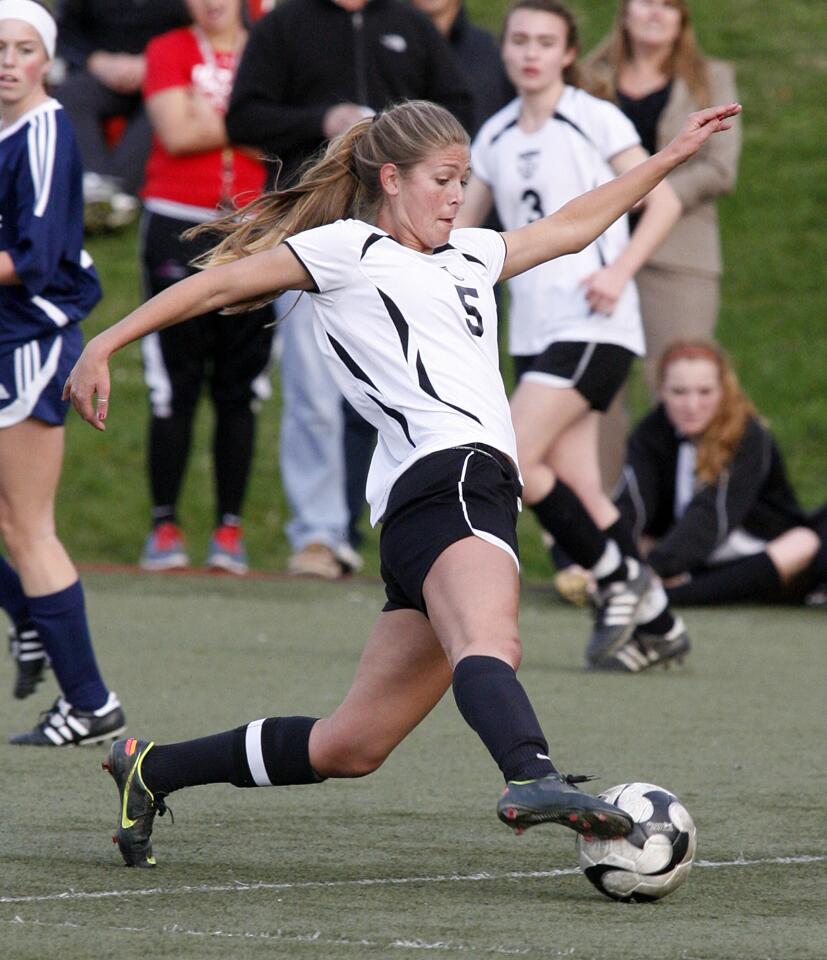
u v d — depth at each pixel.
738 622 33.50
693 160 34.66
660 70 33.47
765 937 12.00
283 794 17.80
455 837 15.70
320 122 33.31
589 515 26.44
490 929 12.16
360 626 31.55
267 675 25.70
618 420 35.84
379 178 14.53
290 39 33.84
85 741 20.36
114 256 58.00
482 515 13.35
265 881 13.80
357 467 38.81
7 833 15.62
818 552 35.22
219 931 12.00
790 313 56.44
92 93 56.88
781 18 75.62
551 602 35.94
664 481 34.28
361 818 16.53
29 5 20.00
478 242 15.05
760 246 60.09
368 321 14.12
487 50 39.06
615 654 26.88
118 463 46.75
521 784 12.24
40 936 11.73
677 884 13.16
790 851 15.12
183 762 14.46
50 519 20.47
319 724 14.48
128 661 26.97
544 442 26.23
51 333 20.14
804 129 67.06
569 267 26.61
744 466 33.97
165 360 36.94
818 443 49.47
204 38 36.19
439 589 13.13
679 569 33.69
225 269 13.91
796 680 26.45
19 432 20.09
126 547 42.94
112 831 15.79
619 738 21.05
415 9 34.75
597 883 13.20
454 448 13.63
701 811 16.84
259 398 37.94
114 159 58.19
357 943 11.66
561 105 27.02
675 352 33.47
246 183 36.22
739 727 22.02
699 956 11.40
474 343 14.33
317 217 14.84
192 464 46.44
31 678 21.80
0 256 19.66
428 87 34.97
